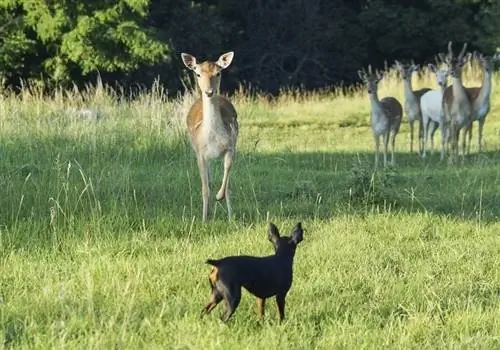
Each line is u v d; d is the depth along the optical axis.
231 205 17.89
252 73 60.69
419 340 9.91
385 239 14.88
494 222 16.55
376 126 27.02
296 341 9.60
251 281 9.68
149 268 12.34
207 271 12.28
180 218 16.08
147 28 50.34
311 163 26.28
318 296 11.41
